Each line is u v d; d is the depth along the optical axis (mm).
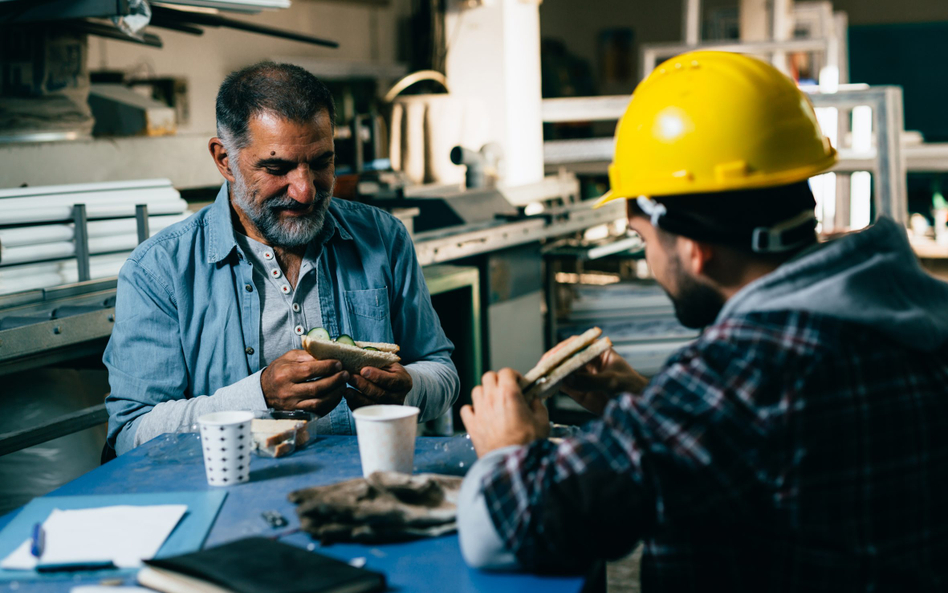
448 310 3029
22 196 2098
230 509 1113
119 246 2250
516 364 3328
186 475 1246
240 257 1700
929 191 7562
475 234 2957
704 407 839
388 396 1523
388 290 1837
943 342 963
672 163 975
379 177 3441
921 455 887
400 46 6027
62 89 2512
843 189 6496
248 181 1616
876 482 863
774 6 6457
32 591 907
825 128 6031
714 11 8477
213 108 4574
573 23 9430
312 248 1763
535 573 938
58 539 1012
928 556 900
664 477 840
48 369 2236
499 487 919
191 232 1714
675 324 3543
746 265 962
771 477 843
